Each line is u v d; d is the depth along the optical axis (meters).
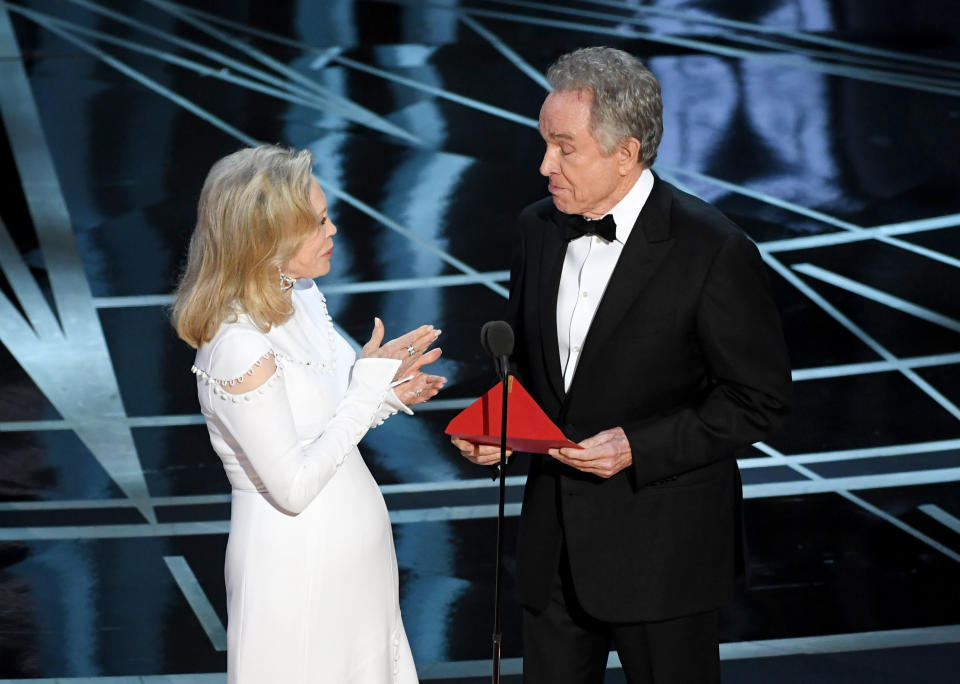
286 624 9.27
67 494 18.42
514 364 10.81
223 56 36.88
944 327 22.69
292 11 39.25
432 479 18.55
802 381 21.23
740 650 14.17
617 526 9.96
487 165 29.78
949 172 28.77
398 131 31.78
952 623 14.62
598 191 9.56
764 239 26.06
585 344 9.87
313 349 9.58
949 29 36.91
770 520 17.22
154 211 28.34
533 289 10.31
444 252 26.03
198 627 14.95
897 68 34.84
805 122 31.70
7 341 23.25
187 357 22.77
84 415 20.84
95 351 22.91
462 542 16.81
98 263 26.11
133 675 13.94
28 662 14.19
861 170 29.05
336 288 24.61
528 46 36.84
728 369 9.58
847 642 14.27
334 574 9.36
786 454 19.12
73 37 37.94
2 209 28.50
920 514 17.20
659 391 9.84
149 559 16.62
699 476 10.03
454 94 33.88
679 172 29.16
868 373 21.38
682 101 33.19
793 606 15.12
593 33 37.62
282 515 9.28
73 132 32.31
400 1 39.44
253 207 8.73
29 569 16.38
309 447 9.08
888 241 25.86
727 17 38.31
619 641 10.38
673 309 9.62
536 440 9.16
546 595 10.38
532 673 10.71
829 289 24.09
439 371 21.64
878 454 18.95
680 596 9.95
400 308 23.75
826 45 36.53
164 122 32.75
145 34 38.25
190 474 19.00
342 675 9.50
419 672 13.92
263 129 32.06
